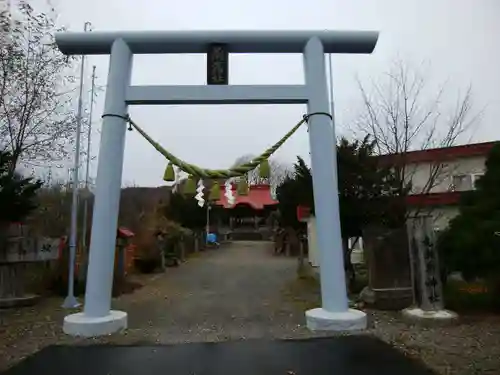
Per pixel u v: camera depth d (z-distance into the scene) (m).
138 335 6.43
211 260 21.91
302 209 15.91
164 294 11.21
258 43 7.57
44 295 10.57
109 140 7.06
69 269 9.89
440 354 5.32
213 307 9.14
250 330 6.78
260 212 36.00
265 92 7.41
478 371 4.69
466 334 6.34
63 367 4.86
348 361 5.02
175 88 7.34
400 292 8.40
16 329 6.91
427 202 13.76
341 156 10.15
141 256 16.39
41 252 9.98
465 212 7.71
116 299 10.36
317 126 7.37
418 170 15.51
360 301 8.92
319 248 7.22
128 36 7.45
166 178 7.39
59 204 15.91
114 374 4.62
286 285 12.70
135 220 19.08
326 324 6.59
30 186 9.73
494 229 7.01
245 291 11.60
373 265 8.73
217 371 4.68
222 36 7.48
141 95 7.30
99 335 6.41
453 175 15.56
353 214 10.00
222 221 38.84
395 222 10.05
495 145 8.11
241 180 7.57
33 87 10.72
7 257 9.12
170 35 7.43
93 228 6.88
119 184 7.11
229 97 7.35
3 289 9.21
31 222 11.98
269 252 26.11
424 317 6.96
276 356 5.23
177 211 28.86
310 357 5.18
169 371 4.69
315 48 7.59
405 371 4.66
